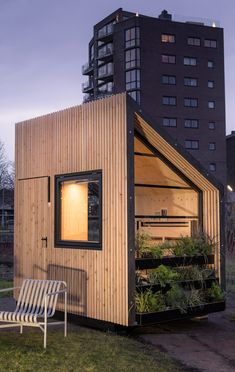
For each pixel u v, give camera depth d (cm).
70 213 850
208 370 607
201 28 7312
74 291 829
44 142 910
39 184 917
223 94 7419
